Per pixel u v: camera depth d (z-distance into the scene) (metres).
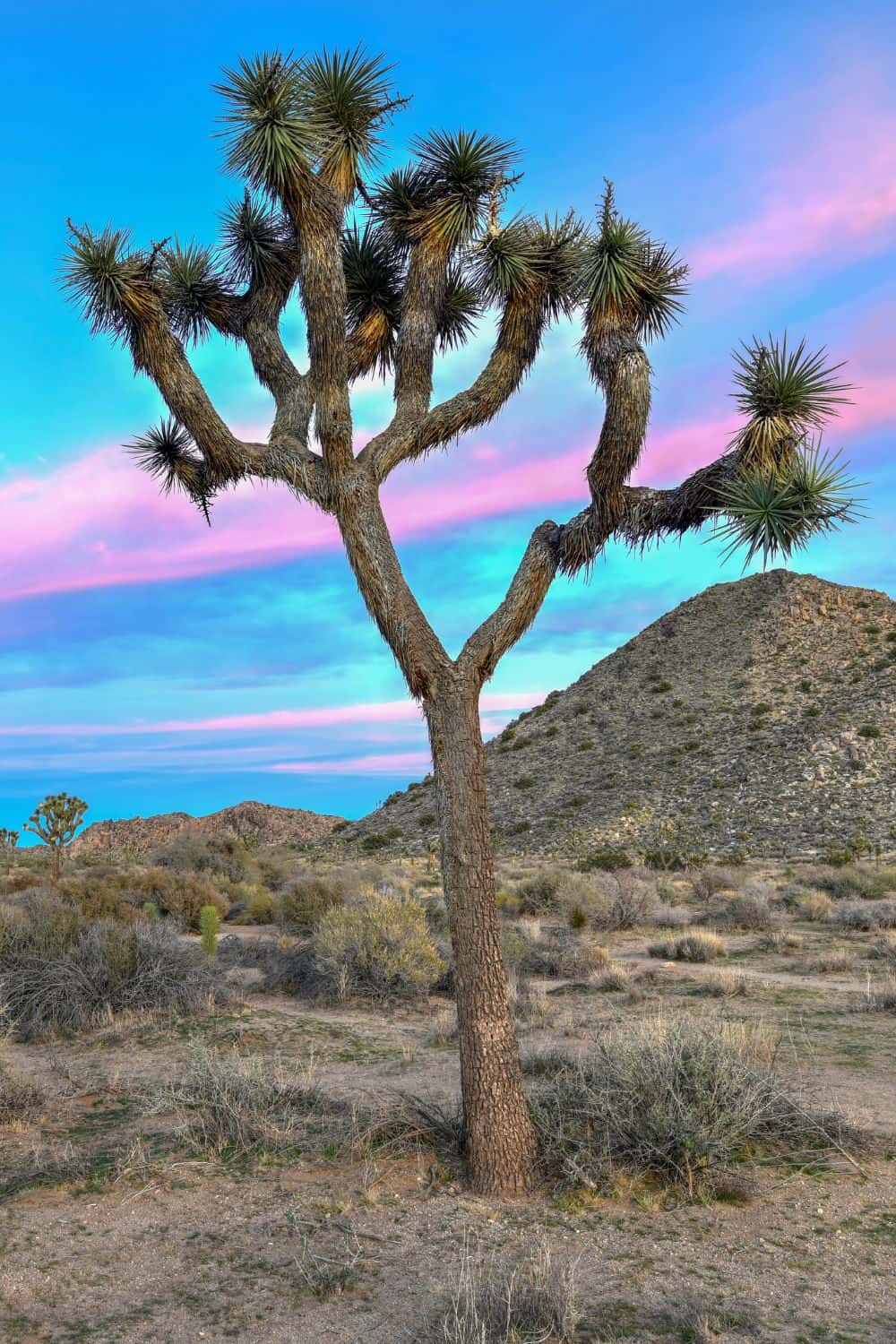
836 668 77.88
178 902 22.55
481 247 7.36
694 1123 5.97
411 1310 4.26
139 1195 5.82
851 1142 6.56
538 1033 10.82
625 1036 8.02
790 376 6.30
